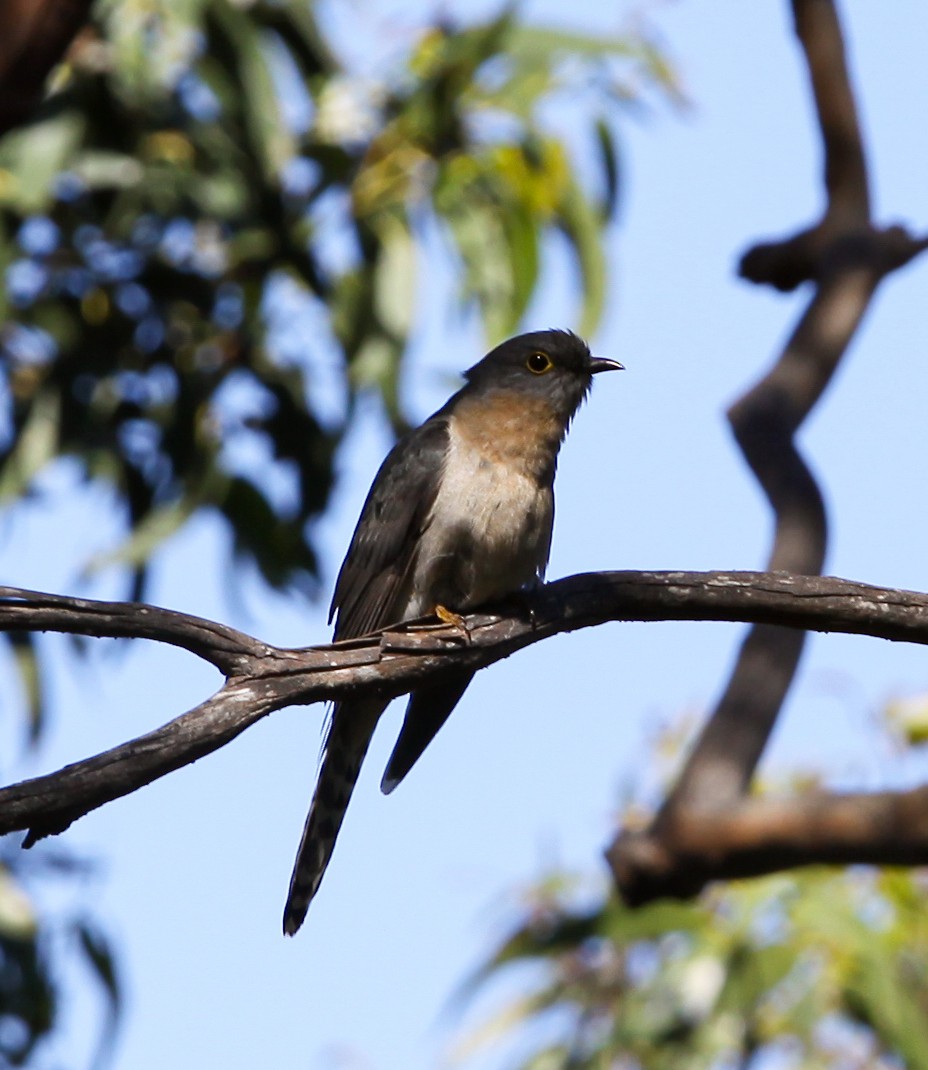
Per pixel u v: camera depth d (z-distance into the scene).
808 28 10.17
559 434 9.93
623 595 7.36
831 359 9.02
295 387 13.05
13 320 12.84
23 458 12.71
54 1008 12.10
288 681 6.39
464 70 12.20
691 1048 10.99
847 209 9.98
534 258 12.71
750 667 7.87
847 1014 10.88
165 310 13.02
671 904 10.69
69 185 12.72
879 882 11.12
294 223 12.71
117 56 11.93
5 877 12.13
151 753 5.92
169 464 12.91
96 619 6.17
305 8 12.54
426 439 9.88
